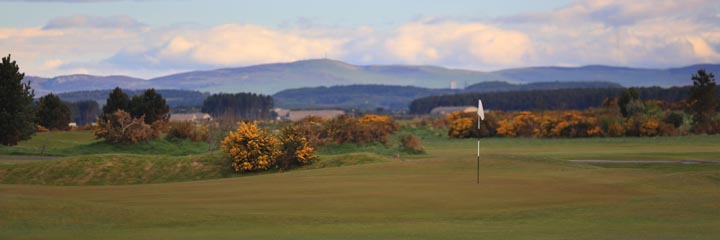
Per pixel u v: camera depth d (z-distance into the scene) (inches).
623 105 7091.5
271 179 2142.0
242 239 1061.8
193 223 1225.4
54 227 1155.3
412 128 7657.5
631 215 1318.9
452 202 1540.4
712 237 1056.2
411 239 1064.8
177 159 3129.9
